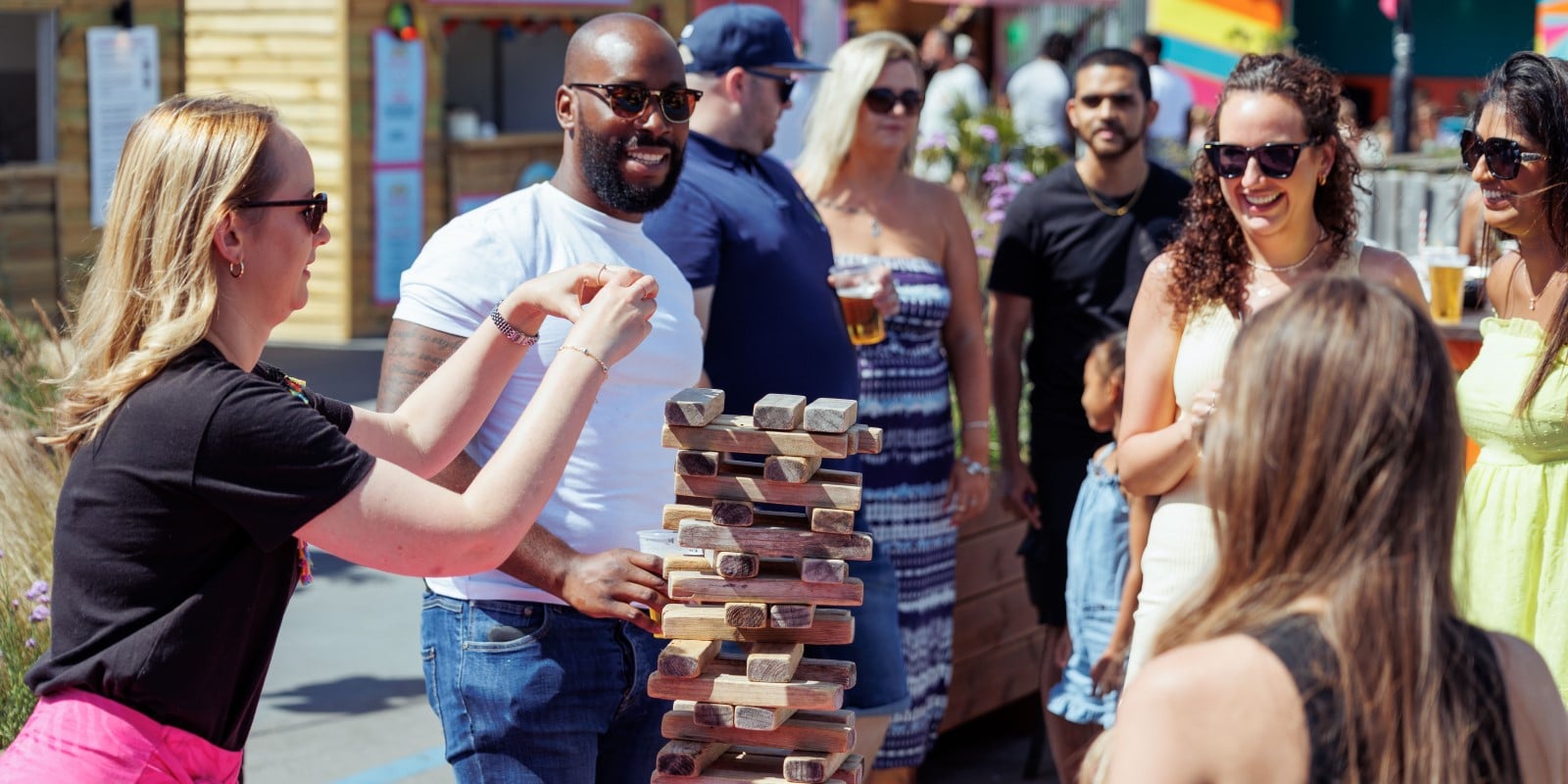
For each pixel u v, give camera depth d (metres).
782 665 2.46
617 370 2.96
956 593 4.95
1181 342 3.39
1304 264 3.36
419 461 2.57
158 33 11.30
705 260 3.68
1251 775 1.58
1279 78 3.29
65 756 2.07
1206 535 3.24
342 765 4.72
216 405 2.09
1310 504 1.63
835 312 3.94
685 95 3.01
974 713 5.07
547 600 2.86
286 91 11.23
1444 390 1.64
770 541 2.48
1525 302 3.56
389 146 11.36
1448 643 1.64
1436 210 7.94
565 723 2.85
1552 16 10.25
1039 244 4.79
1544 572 3.29
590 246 3.02
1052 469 4.72
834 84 4.54
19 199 10.68
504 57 14.31
